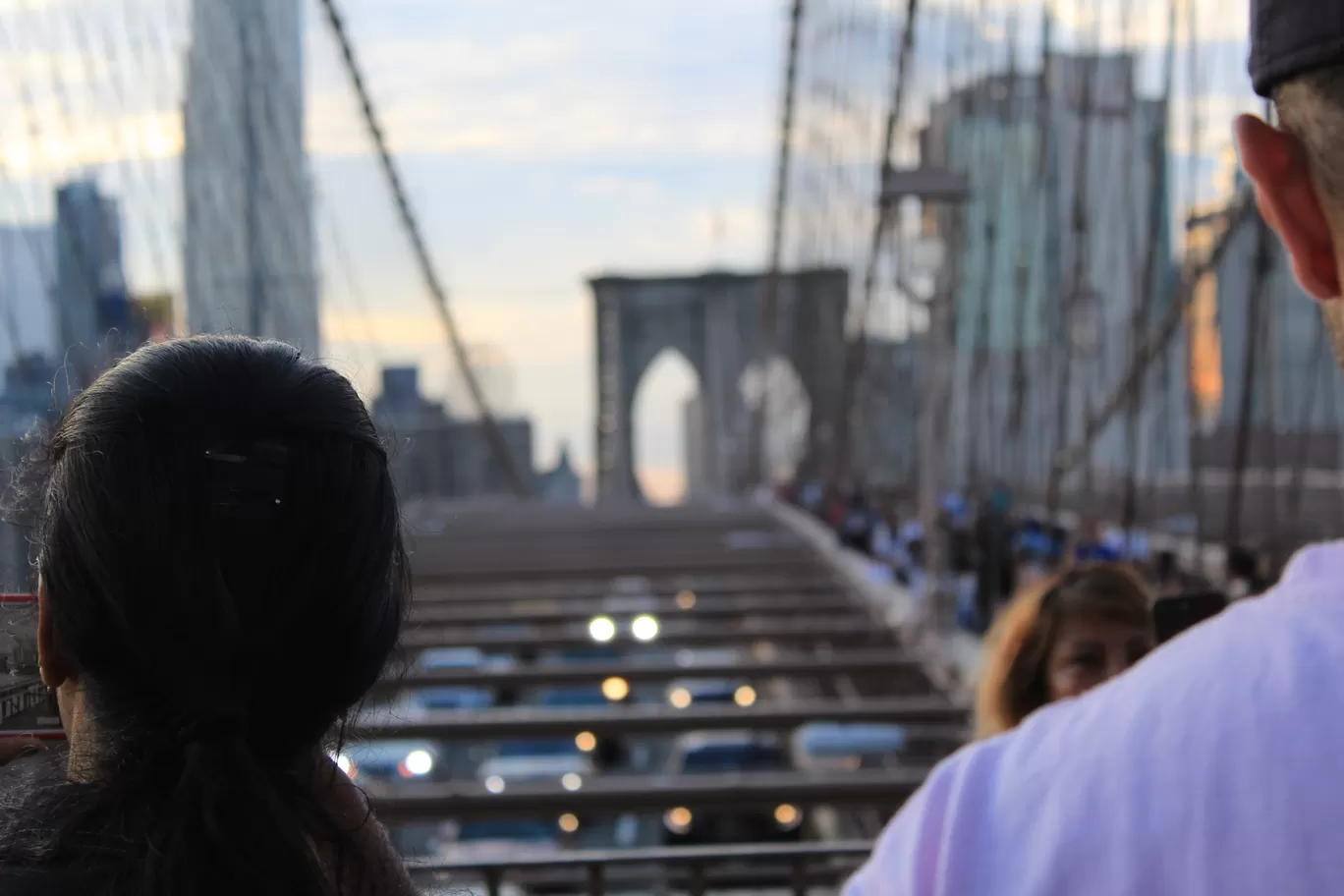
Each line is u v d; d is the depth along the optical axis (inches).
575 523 1318.9
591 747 636.1
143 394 40.0
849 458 1349.7
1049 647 106.3
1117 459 727.1
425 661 646.5
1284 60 35.4
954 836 37.0
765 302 2166.6
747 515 1417.3
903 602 648.4
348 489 41.3
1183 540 567.2
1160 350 543.2
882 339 1188.5
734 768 639.1
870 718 421.1
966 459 847.1
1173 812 33.4
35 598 44.3
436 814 293.0
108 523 38.8
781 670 523.5
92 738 40.0
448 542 1165.7
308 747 42.5
